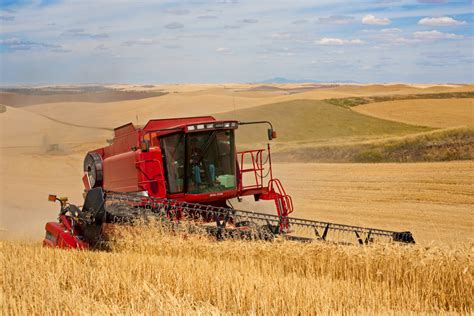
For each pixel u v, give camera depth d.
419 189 22.47
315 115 65.56
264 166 32.94
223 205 14.53
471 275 7.98
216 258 9.81
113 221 11.27
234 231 11.01
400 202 20.41
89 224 11.39
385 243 9.32
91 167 15.89
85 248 11.29
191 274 8.00
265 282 7.61
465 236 14.77
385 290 7.75
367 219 17.81
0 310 6.57
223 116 63.38
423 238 14.69
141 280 7.92
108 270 8.29
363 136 54.75
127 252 10.32
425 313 7.04
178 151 13.60
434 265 8.24
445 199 20.36
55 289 7.27
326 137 56.84
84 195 16.59
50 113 55.06
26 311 6.49
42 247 10.77
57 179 26.77
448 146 35.09
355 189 23.75
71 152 35.31
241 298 7.04
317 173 29.09
